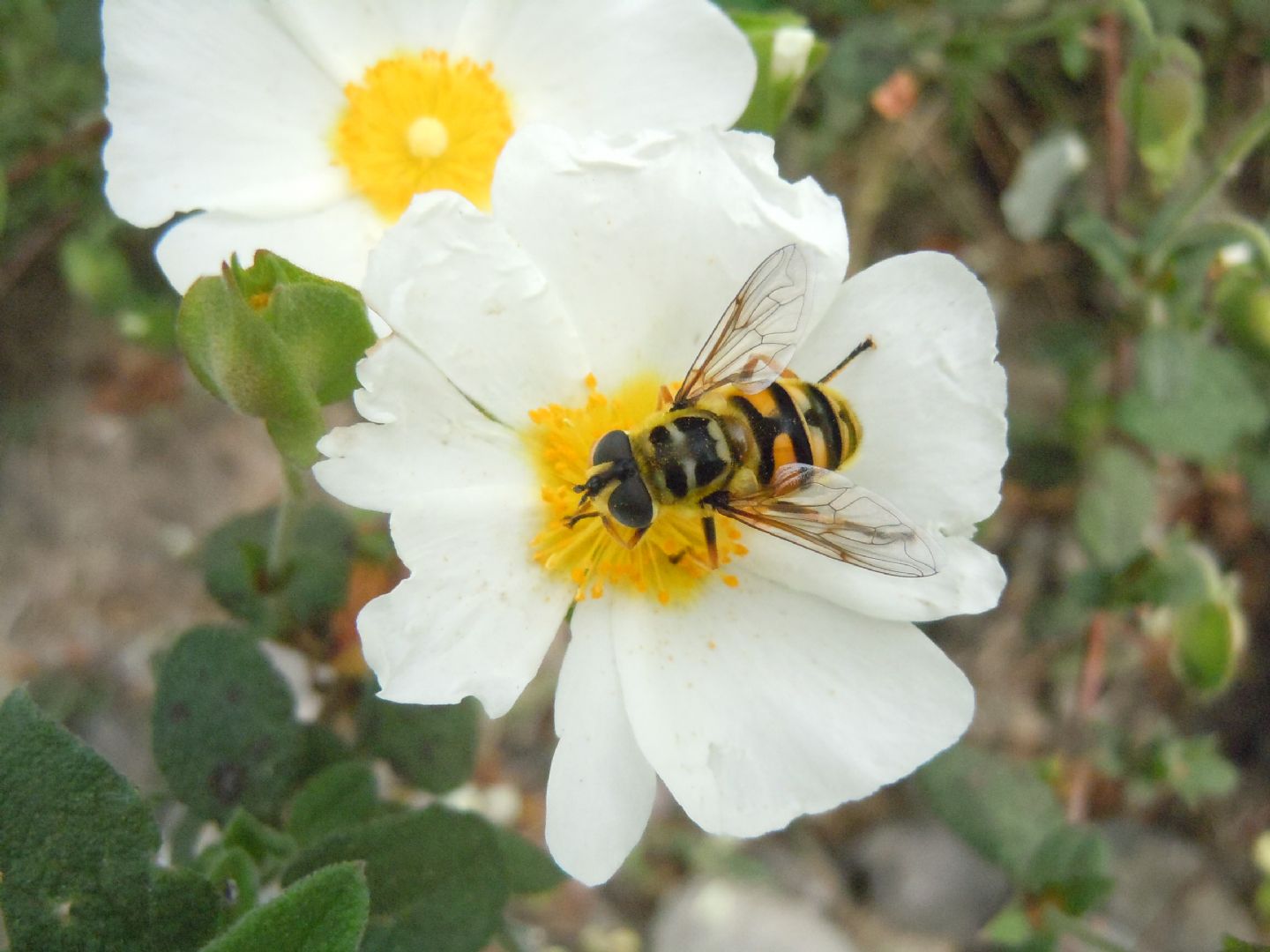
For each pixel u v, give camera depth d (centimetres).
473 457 6
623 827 6
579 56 7
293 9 6
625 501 6
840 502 6
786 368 6
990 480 6
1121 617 10
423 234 5
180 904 5
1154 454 10
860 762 6
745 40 7
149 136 6
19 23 9
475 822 6
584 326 6
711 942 11
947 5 9
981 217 12
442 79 7
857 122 11
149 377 12
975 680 12
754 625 6
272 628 7
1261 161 11
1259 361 9
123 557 11
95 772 5
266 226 6
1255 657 12
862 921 12
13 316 11
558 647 11
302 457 5
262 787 7
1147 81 8
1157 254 9
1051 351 10
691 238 6
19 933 5
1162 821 12
